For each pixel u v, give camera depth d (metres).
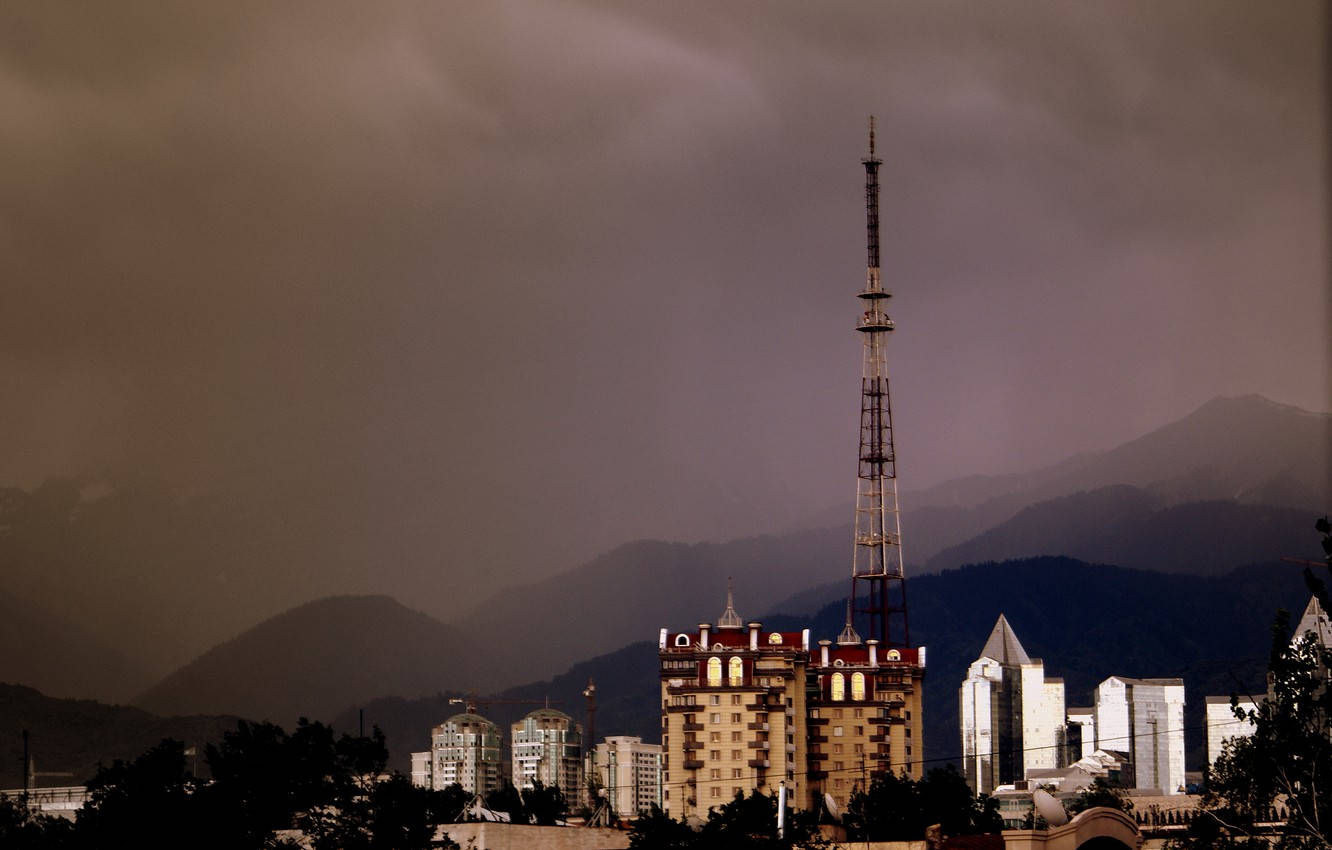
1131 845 117.06
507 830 164.25
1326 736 103.00
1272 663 105.19
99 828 148.62
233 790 154.38
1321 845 101.00
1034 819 136.62
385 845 154.62
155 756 155.88
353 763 161.25
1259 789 105.62
